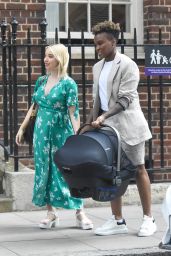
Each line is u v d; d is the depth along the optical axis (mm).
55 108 12742
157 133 17656
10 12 16672
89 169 11234
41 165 12852
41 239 12305
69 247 11703
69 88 12633
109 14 18297
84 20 18125
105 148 11430
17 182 14586
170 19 17953
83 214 13133
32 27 16844
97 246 11758
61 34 17875
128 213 14570
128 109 12164
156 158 17594
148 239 12227
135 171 12156
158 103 17672
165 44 16500
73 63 17172
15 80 14742
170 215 10266
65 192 12820
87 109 17250
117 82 12109
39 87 12922
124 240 12172
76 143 11508
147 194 12461
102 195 11516
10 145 15109
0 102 16500
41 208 14789
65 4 17922
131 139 12070
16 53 15133
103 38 12133
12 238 12383
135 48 15742
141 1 18219
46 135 12773
